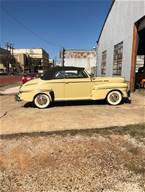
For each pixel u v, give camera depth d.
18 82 28.53
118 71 16.59
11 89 17.61
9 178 3.75
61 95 9.04
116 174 3.78
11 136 5.43
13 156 4.47
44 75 9.19
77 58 38.16
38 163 4.20
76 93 9.05
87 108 8.66
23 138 5.29
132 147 4.72
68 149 4.69
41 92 8.84
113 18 18.12
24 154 4.54
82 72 9.14
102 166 4.03
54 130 5.84
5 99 11.63
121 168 3.95
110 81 9.19
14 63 87.38
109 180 3.62
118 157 4.33
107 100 9.23
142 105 9.08
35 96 8.90
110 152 4.53
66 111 8.16
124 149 4.64
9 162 4.26
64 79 9.01
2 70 75.50
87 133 5.51
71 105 9.45
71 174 3.81
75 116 7.29
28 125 6.35
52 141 5.08
